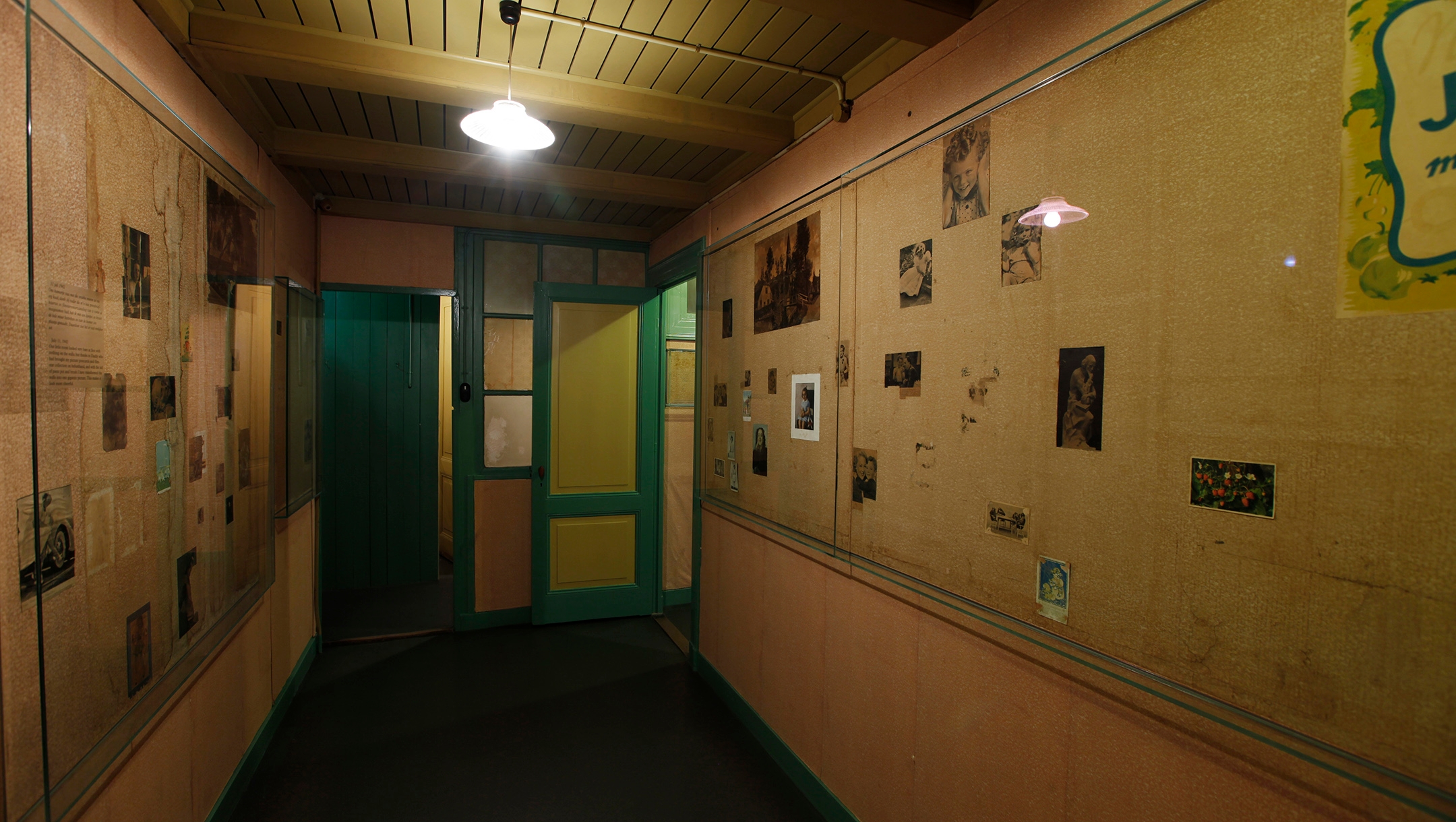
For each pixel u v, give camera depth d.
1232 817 1.19
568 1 2.01
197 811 2.12
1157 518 1.31
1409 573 0.96
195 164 1.98
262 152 2.95
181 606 1.88
